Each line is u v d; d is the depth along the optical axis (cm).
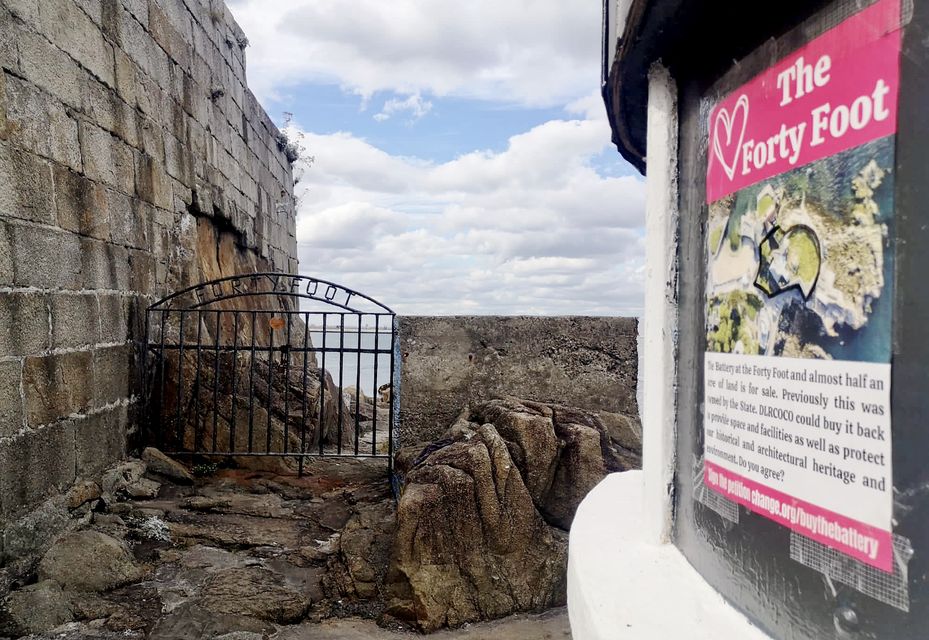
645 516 175
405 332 551
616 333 550
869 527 102
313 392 695
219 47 852
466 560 370
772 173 125
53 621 330
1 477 356
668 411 166
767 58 126
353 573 385
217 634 327
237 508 498
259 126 1079
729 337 138
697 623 130
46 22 423
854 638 105
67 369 438
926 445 94
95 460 478
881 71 101
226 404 618
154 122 626
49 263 418
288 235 1318
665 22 146
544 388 547
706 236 149
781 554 121
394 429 575
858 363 104
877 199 102
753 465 129
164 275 645
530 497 390
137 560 405
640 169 252
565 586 376
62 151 441
